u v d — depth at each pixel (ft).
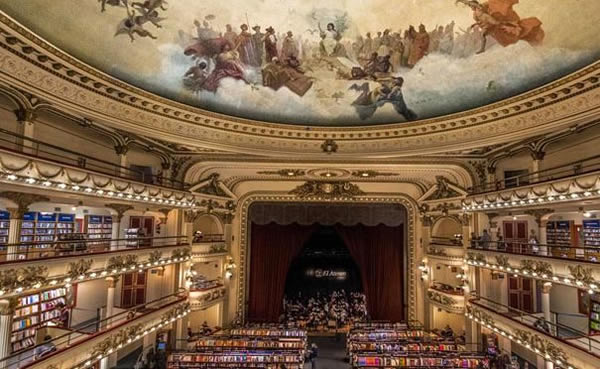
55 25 36.55
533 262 45.37
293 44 52.90
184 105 50.70
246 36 51.37
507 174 57.67
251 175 73.00
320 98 57.06
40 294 43.19
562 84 40.09
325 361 62.64
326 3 48.75
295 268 90.79
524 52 43.27
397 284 80.18
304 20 50.75
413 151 55.83
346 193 77.56
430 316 72.54
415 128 55.06
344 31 51.52
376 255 81.20
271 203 80.07
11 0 32.53
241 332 65.36
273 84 55.47
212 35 49.60
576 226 52.65
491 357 52.85
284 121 57.98
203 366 48.57
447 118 52.11
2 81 33.24
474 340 60.85
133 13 42.32
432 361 50.85
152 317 50.80
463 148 52.03
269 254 80.94
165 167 60.18
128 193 45.83
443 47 49.11
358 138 58.13
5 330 31.71
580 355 36.73
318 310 86.28
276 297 80.53
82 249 46.52
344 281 90.58
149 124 48.78
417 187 75.77
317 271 91.04
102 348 40.65
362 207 80.02
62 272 36.47
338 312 85.46
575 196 38.17
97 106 42.73
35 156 32.42
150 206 55.88
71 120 43.60
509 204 48.65
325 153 59.00
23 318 40.55
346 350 66.85
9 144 36.09
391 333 65.92
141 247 50.29
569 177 38.78
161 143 54.75
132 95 45.47
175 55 48.21
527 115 45.06
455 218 67.05
